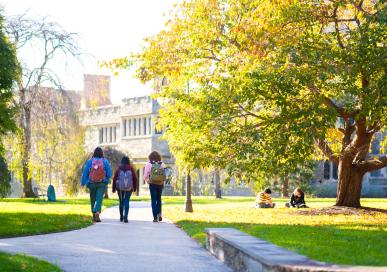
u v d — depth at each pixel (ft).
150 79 68.85
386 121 57.36
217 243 33.32
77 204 89.45
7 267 26.37
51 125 111.34
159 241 40.81
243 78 58.23
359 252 31.89
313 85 59.77
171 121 69.15
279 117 58.54
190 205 74.43
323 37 60.90
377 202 104.63
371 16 52.65
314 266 20.95
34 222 51.67
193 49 65.77
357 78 59.88
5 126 62.85
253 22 57.36
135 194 175.42
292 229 46.70
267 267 22.80
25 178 122.93
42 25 109.40
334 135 83.61
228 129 61.98
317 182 159.22
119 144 198.90
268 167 59.77
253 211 74.84
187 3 66.13
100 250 35.60
